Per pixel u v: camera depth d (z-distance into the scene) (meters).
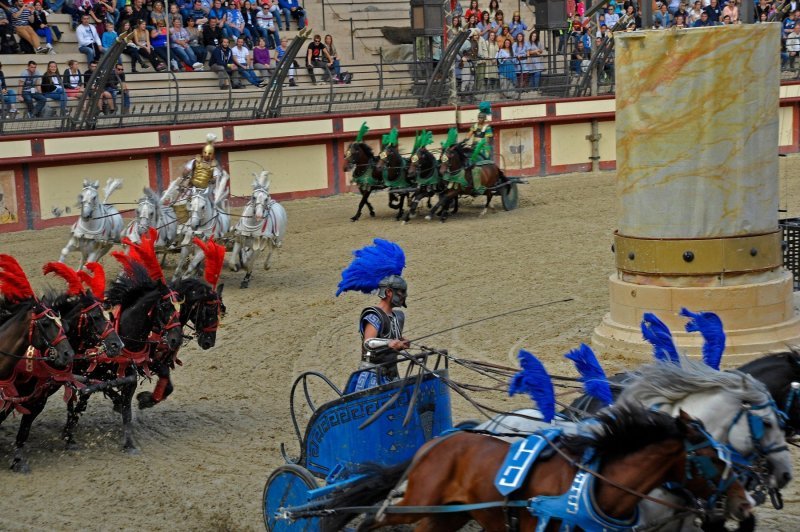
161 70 29.67
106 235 18.91
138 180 27.19
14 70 27.67
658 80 12.80
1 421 10.30
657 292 13.01
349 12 36.88
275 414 11.85
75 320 10.48
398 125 31.12
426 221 25.80
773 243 13.04
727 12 36.62
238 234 18.77
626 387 6.92
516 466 6.10
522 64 34.16
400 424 7.52
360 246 22.67
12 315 10.14
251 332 15.75
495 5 35.66
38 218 25.64
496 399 11.80
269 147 29.23
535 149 33.53
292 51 28.66
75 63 27.48
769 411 6.36
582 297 17.11
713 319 7.38
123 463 10.42
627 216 13.45
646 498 5.77
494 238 23.03
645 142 13.01
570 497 5.84
